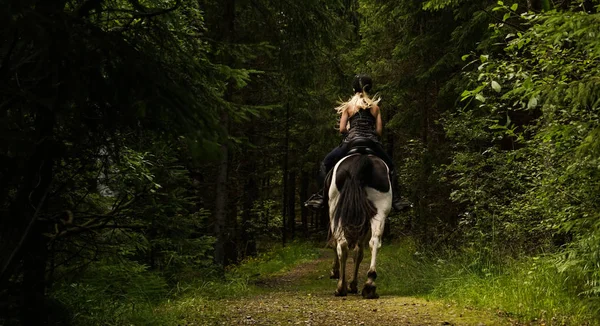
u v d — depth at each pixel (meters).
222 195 11.07
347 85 11.96
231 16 10.61
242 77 3.59
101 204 4.64
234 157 15.03
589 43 3.70
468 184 8.63
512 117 10.21
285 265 16.08
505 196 7.93
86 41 2.59
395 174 7.21
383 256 14.91
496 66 4.42
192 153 2.62
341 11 11.83
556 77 4.15
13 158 2.70
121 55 2.62
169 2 3.64
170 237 7.25
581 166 4.75
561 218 5.17
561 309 4.85
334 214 6.84
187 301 6.42
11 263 2.70
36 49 2.47
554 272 5.49
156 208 4.62
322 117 15.23
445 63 11.45
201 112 2.73
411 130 14.78
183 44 3.59
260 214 19.11
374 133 7.27
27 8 2.24
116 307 5.21
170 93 2.68
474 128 8.67
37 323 3.33
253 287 9.58
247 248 19.97
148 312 5.23
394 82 13.75
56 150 2.82
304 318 5.14
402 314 5.25
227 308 5.91
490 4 10.03
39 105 2.63
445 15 12.05
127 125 2.96
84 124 2.93
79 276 5.28
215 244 10.91
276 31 10.91
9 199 2.85
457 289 6.28
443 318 4.96
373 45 16.41
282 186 25.62
